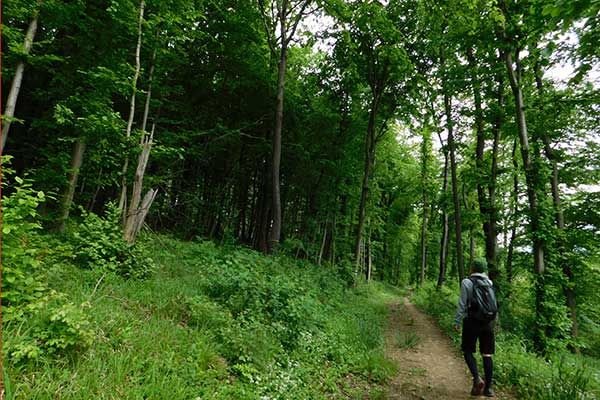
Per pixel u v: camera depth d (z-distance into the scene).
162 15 9.16
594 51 3.97
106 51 10.07
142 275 6.94
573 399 4.87
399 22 18.09
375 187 27.30
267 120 20.23
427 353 8.13
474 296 5.37
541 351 8.67
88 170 10.06
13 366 2.92
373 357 6.52
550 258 9.78
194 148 15.98
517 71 10.95
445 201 21.81
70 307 3.52
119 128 8.16
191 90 17.66
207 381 3.86
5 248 3.58
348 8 16.27
